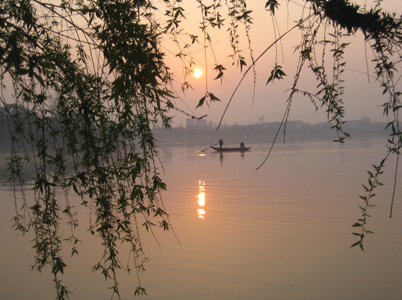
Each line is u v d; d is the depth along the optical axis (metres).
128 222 3.44
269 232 15.44
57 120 3.39
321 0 2.96
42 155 3.24
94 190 3.37
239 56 3.15
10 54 2.54
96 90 3.31
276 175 36.38
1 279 10.80
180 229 15.85
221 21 3.30
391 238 14.10
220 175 37.81
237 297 9.52
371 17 2.89
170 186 30.19
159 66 2.89
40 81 2.60
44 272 11.32
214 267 11.66
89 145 3.37
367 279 10.59
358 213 18.34
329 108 3.04
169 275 11.07
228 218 18.03
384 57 2.87
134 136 3.46
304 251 13.02
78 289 10.15
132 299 9.59
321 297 9.52
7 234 14.87
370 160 50.56
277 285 10.32
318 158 56.97
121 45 2.83
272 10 2.93
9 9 3.10
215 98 2.92
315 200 22.39
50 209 3.49
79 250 13.05
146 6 3.48
